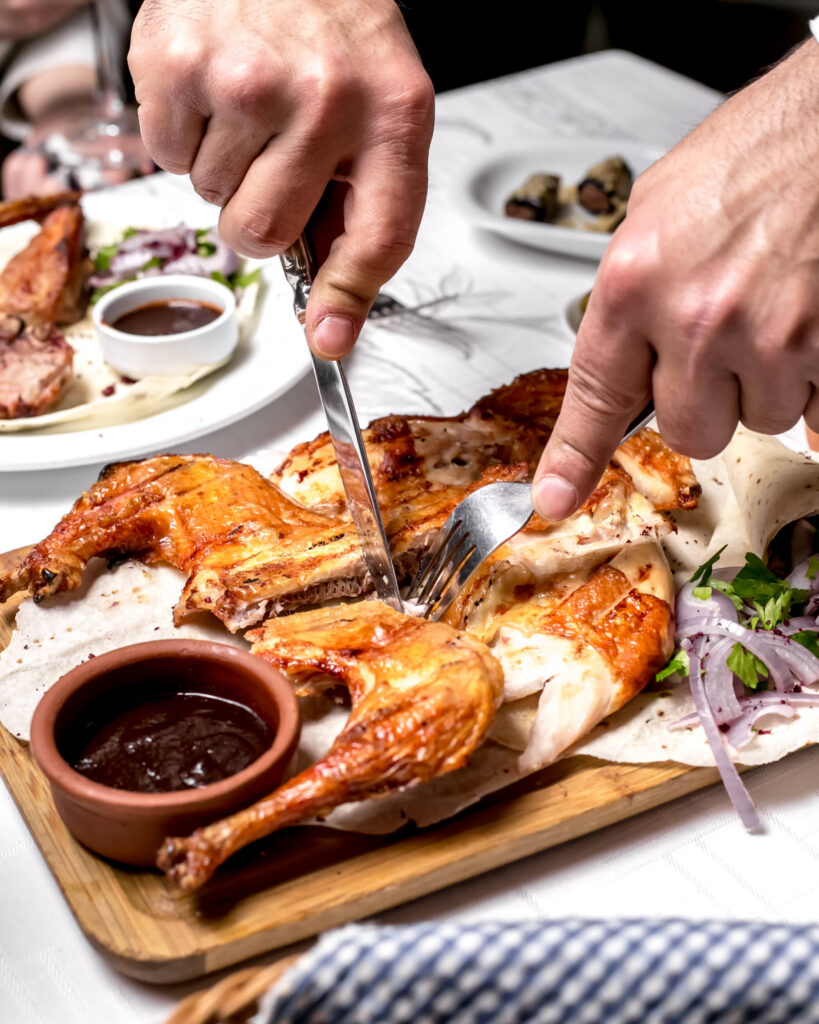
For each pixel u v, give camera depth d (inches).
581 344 18.0
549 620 20.4
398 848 18.4
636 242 17.3
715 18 58.2
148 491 22.2
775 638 20.4
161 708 18.9
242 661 18.8
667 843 19.1
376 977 15.1
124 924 17.6
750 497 23.0
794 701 20.1
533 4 58.1
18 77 50.9
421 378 28.4
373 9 20.3
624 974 15.2
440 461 23.3
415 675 18.6
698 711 20.0
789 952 15.1
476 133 39.6
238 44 19.6
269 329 29.2
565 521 21.1
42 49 52.4
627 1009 15.2
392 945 15.1
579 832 19.0
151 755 18.3
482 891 18.5
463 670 18.5
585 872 18.8
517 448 23.5
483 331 30.1
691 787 19.6
